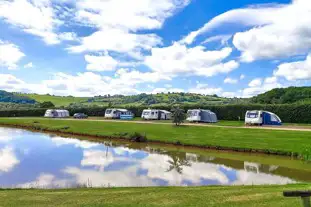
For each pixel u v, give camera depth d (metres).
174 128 39.31
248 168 19.11
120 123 49.00
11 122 55.25
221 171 18.23
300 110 51.28
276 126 42.12
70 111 80.44
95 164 19.97
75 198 10.16
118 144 30.17
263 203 9.42
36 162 20.52
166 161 21.31
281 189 11.45
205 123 50.06
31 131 44.03
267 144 25.92
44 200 9.90
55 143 30.95
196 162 21.02
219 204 9.40
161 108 67.62
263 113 46.03
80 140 33.50
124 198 10.16
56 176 16.53
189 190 11.40
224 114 60.28
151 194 10.70
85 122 51.78
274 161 21.34
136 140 31.62
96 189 11.84
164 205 9.34
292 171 18.22
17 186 14.23
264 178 16.47
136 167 19.12
